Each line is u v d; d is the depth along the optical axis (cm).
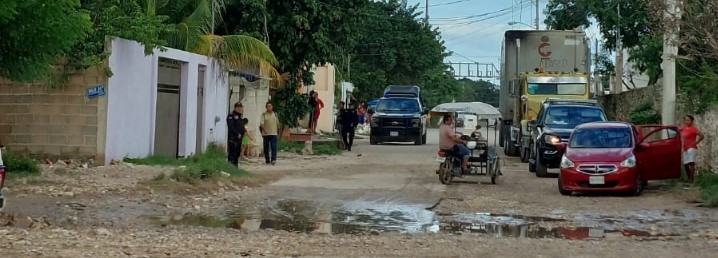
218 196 1639
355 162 2672
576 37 3119
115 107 1973
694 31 1697
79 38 1446
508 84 3238
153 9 2292
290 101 3453
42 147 1950
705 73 2131
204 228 1241
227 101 2686
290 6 3228
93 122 1930
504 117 3328
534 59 3139
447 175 1989
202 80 2498
